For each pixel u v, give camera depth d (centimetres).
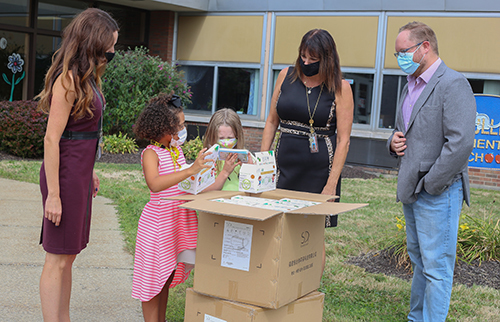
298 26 1091
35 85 1102
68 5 1133
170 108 259
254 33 1139
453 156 261
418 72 285
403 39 279
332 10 1052
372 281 381
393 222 579
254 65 1143
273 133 330
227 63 1174
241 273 221
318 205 231
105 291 334
